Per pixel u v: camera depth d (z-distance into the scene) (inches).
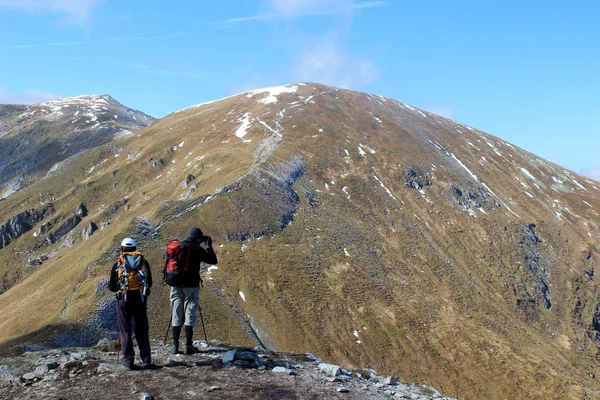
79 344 2390.5
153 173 5925.2
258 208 4183.1
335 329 3275.1
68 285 3068.4
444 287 4288.9
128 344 436.5
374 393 444.1
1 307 3523.6
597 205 6752.0
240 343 2743.6
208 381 414.6
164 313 2714.1
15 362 469.1
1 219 6190.9
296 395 398.6
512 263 5036.9
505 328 3996.1
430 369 3196.4
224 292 3235.7
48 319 2669.8
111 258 3265.3
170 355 484.4
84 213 5620.1
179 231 3698.3
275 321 3152.1
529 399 3097.9
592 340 4503.0
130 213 4761.3
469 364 3302.2
